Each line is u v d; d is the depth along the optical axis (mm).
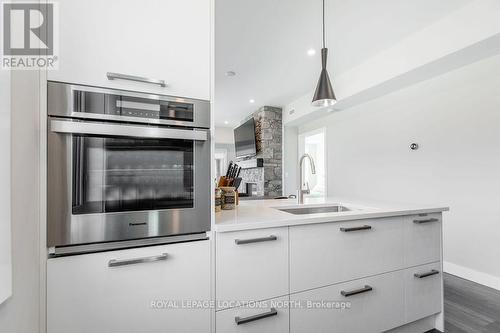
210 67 1121
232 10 2256
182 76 1063
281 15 2324
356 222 1376
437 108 2854
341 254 1333
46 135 850
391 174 3455
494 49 2205
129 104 963
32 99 805
